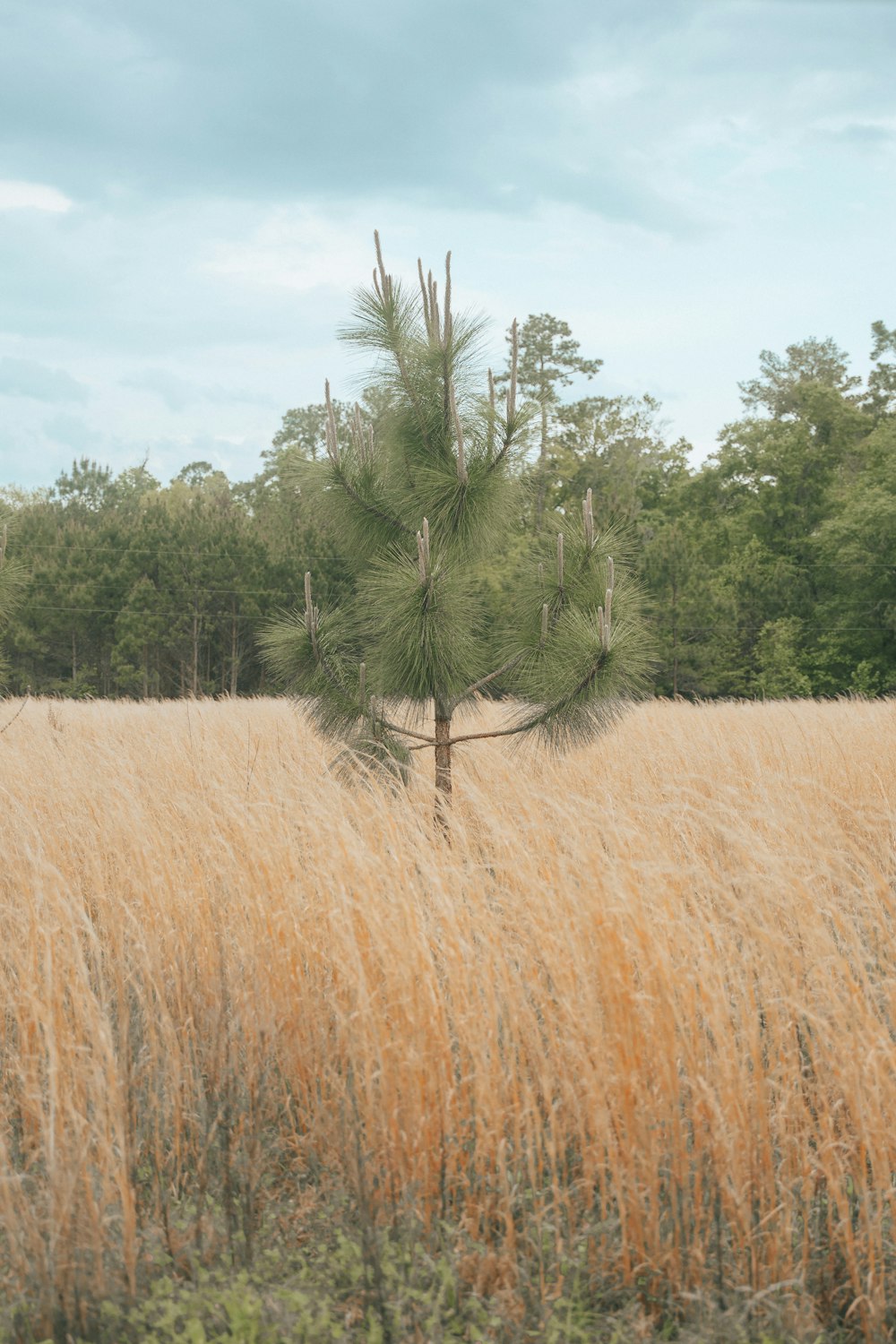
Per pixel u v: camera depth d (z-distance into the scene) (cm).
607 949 313
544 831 460
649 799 673
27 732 953
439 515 591
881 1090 283
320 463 619
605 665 561
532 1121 316
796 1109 307
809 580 3694
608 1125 286
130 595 3441
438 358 594
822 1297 278
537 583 606
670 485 4734
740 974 349
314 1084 352
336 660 602
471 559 615
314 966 381
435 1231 298
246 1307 265
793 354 4978
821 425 4306
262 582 3450
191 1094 351
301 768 663
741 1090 289
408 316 606
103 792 621
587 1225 292
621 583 604
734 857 476
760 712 1192
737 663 3159
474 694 624
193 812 566
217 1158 336
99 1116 286
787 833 487
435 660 575
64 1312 265
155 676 3597
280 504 4788
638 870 382
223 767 729
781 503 4097
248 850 452
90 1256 277
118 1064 333
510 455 598
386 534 626
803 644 3459
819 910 368
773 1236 281
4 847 511
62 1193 271
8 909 426
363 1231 283
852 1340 267
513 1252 283
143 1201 318
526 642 597
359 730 605
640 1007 300
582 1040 303
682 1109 330
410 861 410
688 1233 286
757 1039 299
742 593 3466
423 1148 305
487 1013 317
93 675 3628
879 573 3484
